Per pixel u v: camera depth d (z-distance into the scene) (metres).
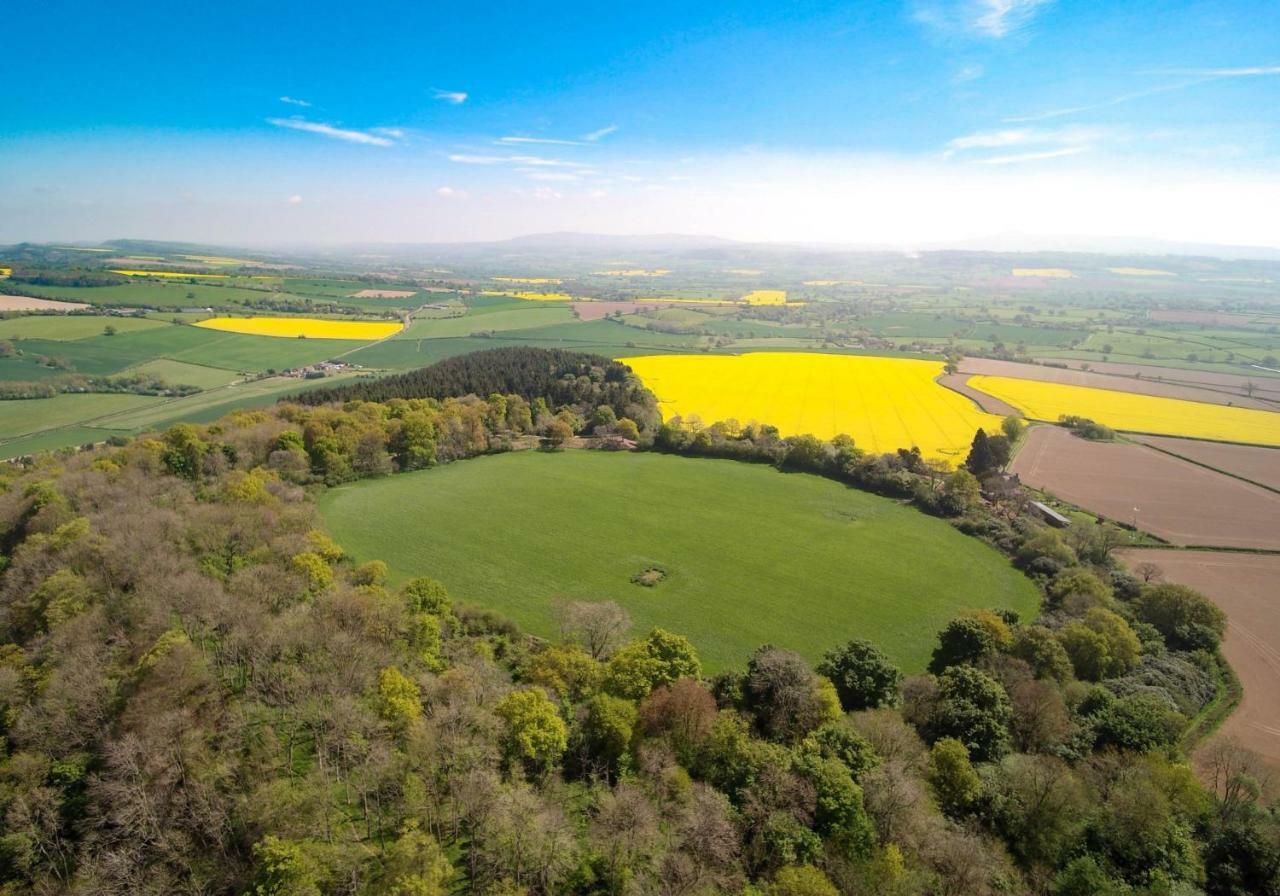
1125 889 39.91
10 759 45.88
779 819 41.91
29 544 74.56
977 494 112.00
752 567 92.12
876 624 78.75
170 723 45.47
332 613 61.56
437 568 89.19
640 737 51.00
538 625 76.56
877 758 48.25
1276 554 96.56
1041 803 45.75
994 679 59.44
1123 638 67.88
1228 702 65.00
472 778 43.00
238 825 41.28
